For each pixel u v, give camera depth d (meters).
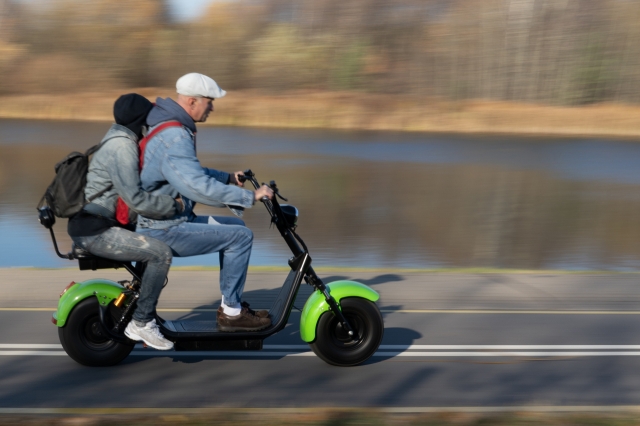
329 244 17.08
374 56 83.06
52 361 7.26
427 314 9.31
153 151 6.55
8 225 18.45
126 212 6.70
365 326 7.26
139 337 6.74
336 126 63.97
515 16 80.81
